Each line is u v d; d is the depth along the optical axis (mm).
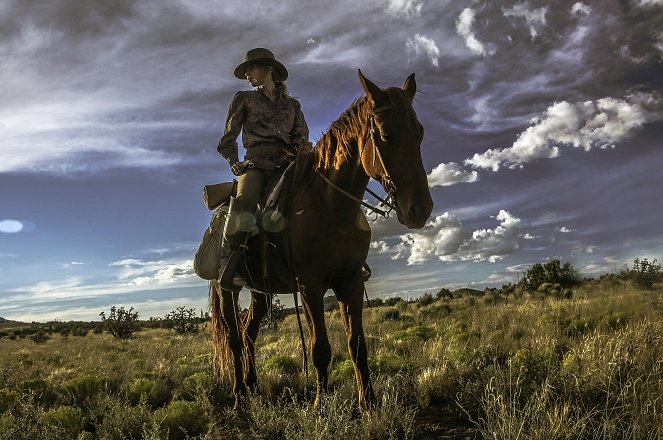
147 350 17734
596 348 5781
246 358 6270
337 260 4648
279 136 5664
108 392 7133
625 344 5656
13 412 6156
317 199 4715
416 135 4129
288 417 4812
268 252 5047
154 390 7238
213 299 6566
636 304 11969
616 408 4250
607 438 3850
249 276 5406
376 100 4152
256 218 5215
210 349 14766
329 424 4219
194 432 5207
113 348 22609
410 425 4387
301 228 4695
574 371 5301
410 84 4438
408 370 6801
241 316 6434
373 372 6965
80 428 5598
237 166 5504
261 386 6578
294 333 17438
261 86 5785
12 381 8906
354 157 4543
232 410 5797
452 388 5535
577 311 12406
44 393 7266
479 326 11805
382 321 19750
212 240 5910
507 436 3842
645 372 4855
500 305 20312
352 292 4770
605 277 28547
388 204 4234
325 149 4762
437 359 7039
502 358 7477
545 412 4086
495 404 4414
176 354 14852
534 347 6809
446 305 23609
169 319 37500
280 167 5574
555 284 25781
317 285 4664
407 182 3984
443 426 4762
